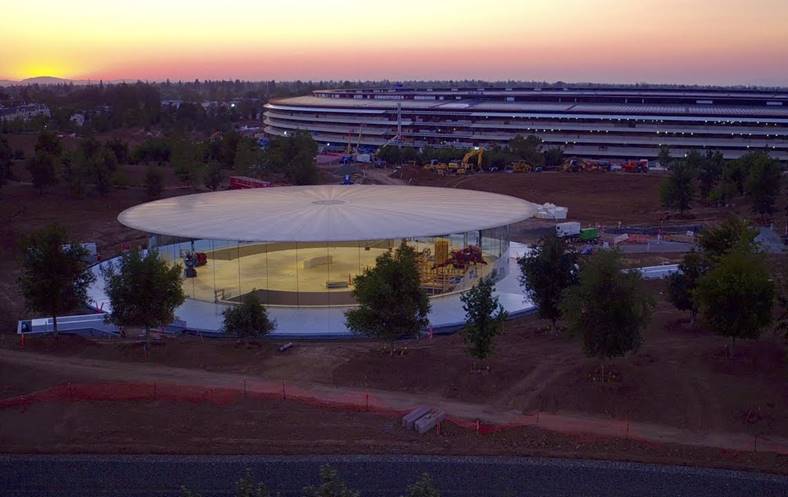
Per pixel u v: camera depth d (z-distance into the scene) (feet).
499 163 555.28
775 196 357.61
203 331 183.01
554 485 108.06
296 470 112.47
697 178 446.60
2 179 379.14
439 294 210.79
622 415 130.21
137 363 157.17
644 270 234.79
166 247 240.12
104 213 354.95
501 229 241.35
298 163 461.78
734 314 145.69
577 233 302.25
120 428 125.49
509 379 145.18
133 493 106.63
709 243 184.44
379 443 120.16
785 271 203.21
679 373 144.05
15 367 153.99
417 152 618.03
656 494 105.70
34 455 117.91
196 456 117.19
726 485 107.76
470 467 112.98
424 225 204.44
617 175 498.28
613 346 139.23
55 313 174.29
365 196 257.34
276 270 218.79
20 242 181.57
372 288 155.12
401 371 150.00
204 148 526.16
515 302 206.39
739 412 128.57
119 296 160.04
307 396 139.03
